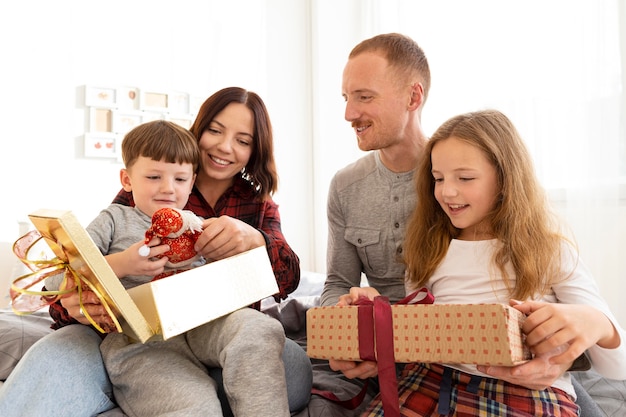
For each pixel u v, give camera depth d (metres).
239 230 1.22
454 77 2.56
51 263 1.04
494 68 2.37
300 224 3.44
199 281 1.01
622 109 1.98
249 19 3.27
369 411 1.06
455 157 1.15
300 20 3.43
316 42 3.36
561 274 1.10
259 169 1.56
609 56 1.99
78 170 2.87
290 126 3.40
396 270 1.47
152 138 1.32
